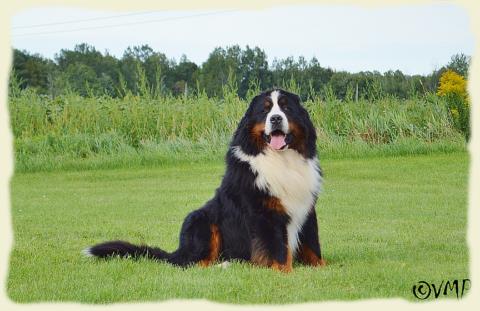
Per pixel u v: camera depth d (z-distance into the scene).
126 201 10.31
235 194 6.04
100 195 10.82
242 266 5.95
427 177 11.30
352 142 13.99
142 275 5.88
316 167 6.27
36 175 12.98
